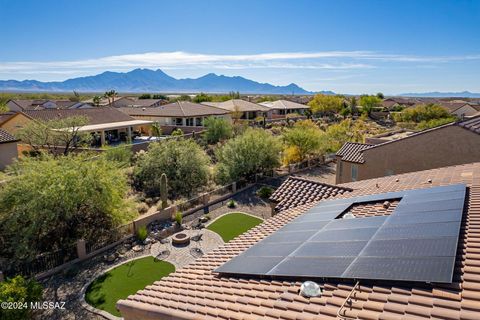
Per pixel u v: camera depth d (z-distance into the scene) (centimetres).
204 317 611
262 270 725
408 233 675
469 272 525
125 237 2027
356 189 1377
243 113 7544
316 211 1080
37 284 1355
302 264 687
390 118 8950
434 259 547
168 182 2941
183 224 2298
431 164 2030
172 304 695
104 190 1947
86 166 1961
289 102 9431
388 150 2216
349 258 644
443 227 656
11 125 4284
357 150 2641
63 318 1329
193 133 5006
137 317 730
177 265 1750
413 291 512
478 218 712
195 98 11012
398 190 1142
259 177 3397
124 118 5356
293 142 4028
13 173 2059
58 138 3612
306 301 577
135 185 2986
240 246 998
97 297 1462
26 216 1745
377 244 666
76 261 1761
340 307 532
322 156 4297
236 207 2664
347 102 11038
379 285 553
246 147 3247
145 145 3944
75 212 1883
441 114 7400
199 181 3100
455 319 436
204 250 1922
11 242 1739
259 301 623
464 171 1254
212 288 738
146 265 1745
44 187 1758
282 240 871
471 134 1850
